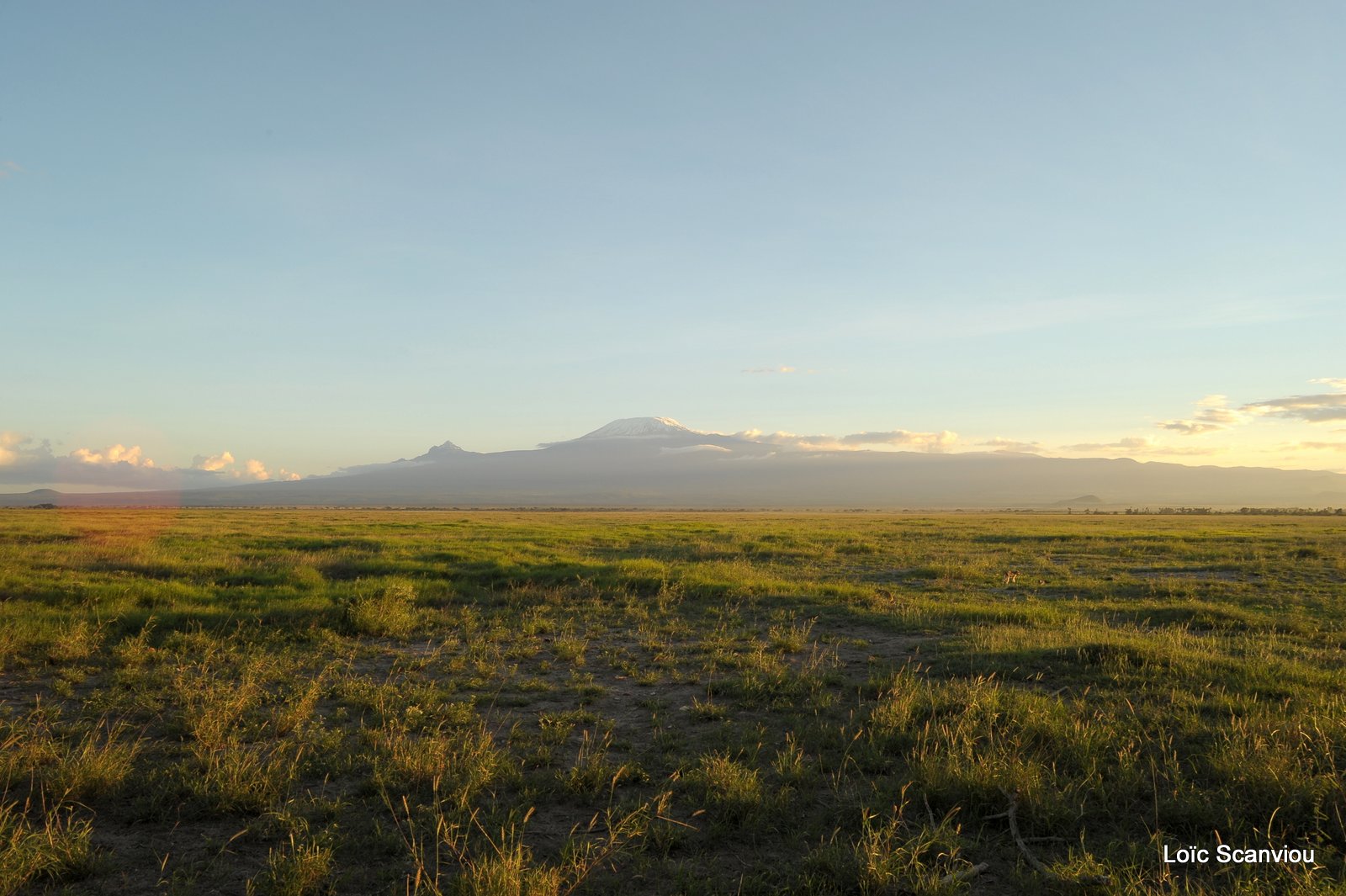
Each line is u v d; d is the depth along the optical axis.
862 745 7.75
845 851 5.34
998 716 8.32
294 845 5.30
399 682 10.44
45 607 14.86
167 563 21.62
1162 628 15.01
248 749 7.53
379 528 45.16
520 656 12.12
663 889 4.97
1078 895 4.80
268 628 13.76
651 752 7.63
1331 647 13.34
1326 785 6.05
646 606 17.56
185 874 5.06
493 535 39.91
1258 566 26.64
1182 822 5.86
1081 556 30.88
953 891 4.83
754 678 10.29
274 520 57.09
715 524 58.88
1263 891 4.82
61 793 6.12
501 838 5.53
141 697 9.12
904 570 26.06
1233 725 7.60
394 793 6.49
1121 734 7.73
